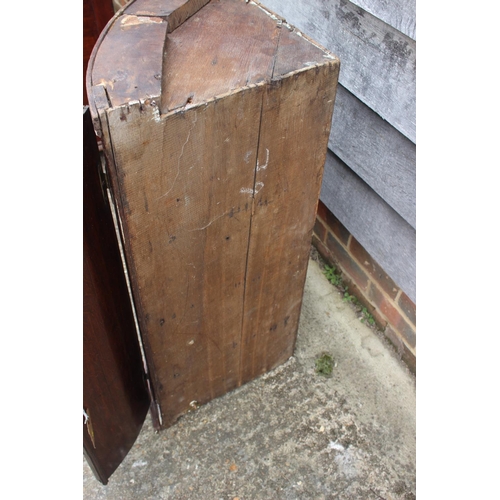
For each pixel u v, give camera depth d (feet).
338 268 6.25
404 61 3.64
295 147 3.33
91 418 3.83
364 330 5.81
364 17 3.86
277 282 4.37
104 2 8.15
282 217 3.79
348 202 5.25
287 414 5.06
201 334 4.25
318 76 3.03
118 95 2.55
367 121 4.36
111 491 4.52
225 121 2.85
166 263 3.43
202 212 3.27
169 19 3.11
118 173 2.74
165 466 4.69
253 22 3.33
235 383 5.18
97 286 3.41
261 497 4.51
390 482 4.61
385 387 5.29
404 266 4.76
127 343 4.24
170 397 4.64
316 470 4.68
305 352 5.56
